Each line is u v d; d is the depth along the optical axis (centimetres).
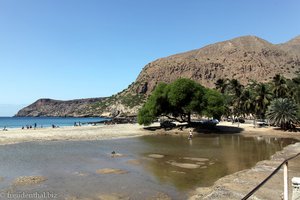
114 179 2097
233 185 1777
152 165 2678
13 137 4962
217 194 1566
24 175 2189
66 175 2208
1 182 1964
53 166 2564
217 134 6456
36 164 2650
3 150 3591
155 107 7038
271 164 2523
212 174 2298
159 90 7144
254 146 4269
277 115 7112
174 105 6912
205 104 7019
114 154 3278
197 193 1741
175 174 2289
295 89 9069
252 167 2573
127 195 1703
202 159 3047
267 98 8544
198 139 5356
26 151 3509
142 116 7162
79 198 1631
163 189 1838
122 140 5050
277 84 8775
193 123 7525
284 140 5275
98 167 2548
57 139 4925
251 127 8056
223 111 7025
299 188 965
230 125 8888
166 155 3312
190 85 6944
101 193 1736
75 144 4341
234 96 10112
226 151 3688
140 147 4059
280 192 1559
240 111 10062
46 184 1928
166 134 6325
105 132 6356
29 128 7688
